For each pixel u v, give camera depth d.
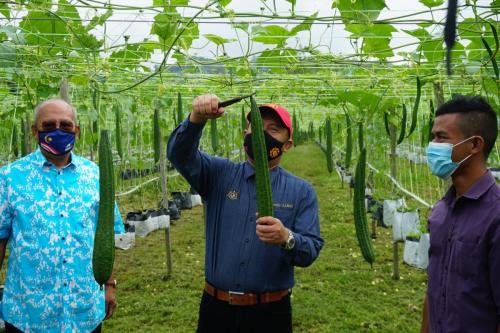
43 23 4.59
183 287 8.05
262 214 2.77
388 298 7.33
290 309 3.56
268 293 3.38
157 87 7.75
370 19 3.73
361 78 6.78
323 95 8.26
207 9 3.74
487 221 2.59
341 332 6.21
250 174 3.51
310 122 20.61
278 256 3.39
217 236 3.51
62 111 3.48
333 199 16.44
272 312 3.41
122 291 7.84
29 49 5.02
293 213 3.48
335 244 10.56
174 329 6.40
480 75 5.79
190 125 3.09
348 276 8.34
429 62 5.54
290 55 5.46
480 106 2.72
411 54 5.45
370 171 12.44
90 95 6.93
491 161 8.27
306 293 7.54
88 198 3.65
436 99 6.02
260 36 4.89
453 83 6.82
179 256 9.89
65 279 3.46
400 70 5.85
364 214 3.15
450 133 2.75
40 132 3.45
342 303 7.14
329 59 5.12
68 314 3.46
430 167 2.90
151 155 12.58
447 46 1.42
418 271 8.60
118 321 6.62
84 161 3.81
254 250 3.38
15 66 5.20
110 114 9.09
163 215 8.65
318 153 38.56
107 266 2.61
